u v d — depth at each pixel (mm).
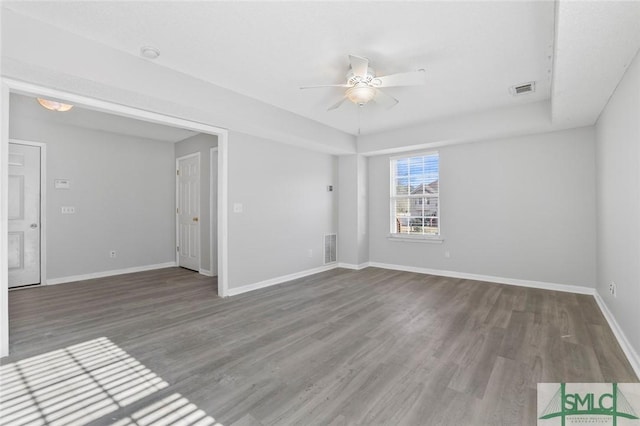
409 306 3496
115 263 5238
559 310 3303
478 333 2725
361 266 5762
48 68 2195
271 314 3254
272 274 4582
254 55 2648
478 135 4270
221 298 3850
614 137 2746
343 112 4195
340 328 2861
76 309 3408
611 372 2068
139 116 3123
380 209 5809
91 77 2393
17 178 4273
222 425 1595
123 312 3316
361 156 5754
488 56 2646
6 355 2320
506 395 1827
